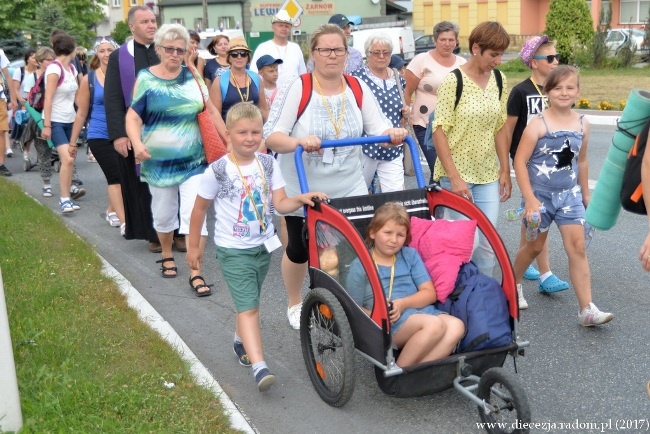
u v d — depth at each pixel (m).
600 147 12.97
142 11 7.23
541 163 5.60
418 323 4.25
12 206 9.09
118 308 5.78
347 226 4.27
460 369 4.23
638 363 5.14
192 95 6.66
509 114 6.15
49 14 38.12
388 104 7.33
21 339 4.96
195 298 6.61
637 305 6.16
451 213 4.90
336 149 5.20
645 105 4.14
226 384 4.95
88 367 4.67
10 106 13.12
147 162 6.76
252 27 59.12
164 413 4.21
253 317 4.80
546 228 5.73
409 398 4.71
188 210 6.84
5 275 6.30
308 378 5.05
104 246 8.23
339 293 4.45
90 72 8.98
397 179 6.93
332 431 4.36
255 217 4.75
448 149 5.55
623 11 48.59
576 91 5.49
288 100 5.08
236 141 4.71
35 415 4.04
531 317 5.98
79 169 13.05
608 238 7.93
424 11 56.38
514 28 52.50
